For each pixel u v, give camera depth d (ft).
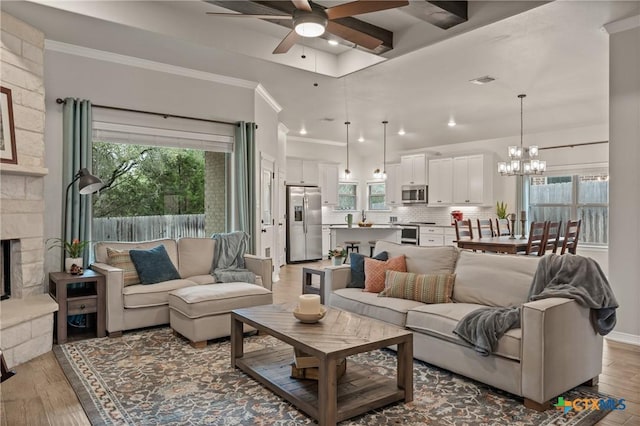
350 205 35.58
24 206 11.96
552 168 24.89
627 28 12.14
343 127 27.32
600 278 8.96
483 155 26.96
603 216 23.12
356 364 9.76
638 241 12.00
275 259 22.59
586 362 8.74
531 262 10.05
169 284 13.56
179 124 16.52
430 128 27.27
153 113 15.69
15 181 11.71
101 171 16.66
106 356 10.90
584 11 11.60
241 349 10.21
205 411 7.95
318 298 9.05
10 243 12.02
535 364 7.81
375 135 29.96
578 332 8.51
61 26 12.35
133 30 12.63
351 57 16.53
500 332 8.39
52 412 7.95
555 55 14.76
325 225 33.04
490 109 22.33
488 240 19.43
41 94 12.37
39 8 11.21
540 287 9.29
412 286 11.40
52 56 13.57
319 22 9.52
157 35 12.99
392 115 23.84
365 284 12.75
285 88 18.93
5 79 11.27
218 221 19.12
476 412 7.88
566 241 19.38
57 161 13.66
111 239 16.78
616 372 9.86
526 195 26.20
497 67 16.03
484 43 13.69
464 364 9.10
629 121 12.20
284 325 8.78
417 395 8.59
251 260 15.42
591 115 22.17
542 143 25.29
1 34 11.17
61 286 11.84
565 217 24.58
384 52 14.62
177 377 9.53
